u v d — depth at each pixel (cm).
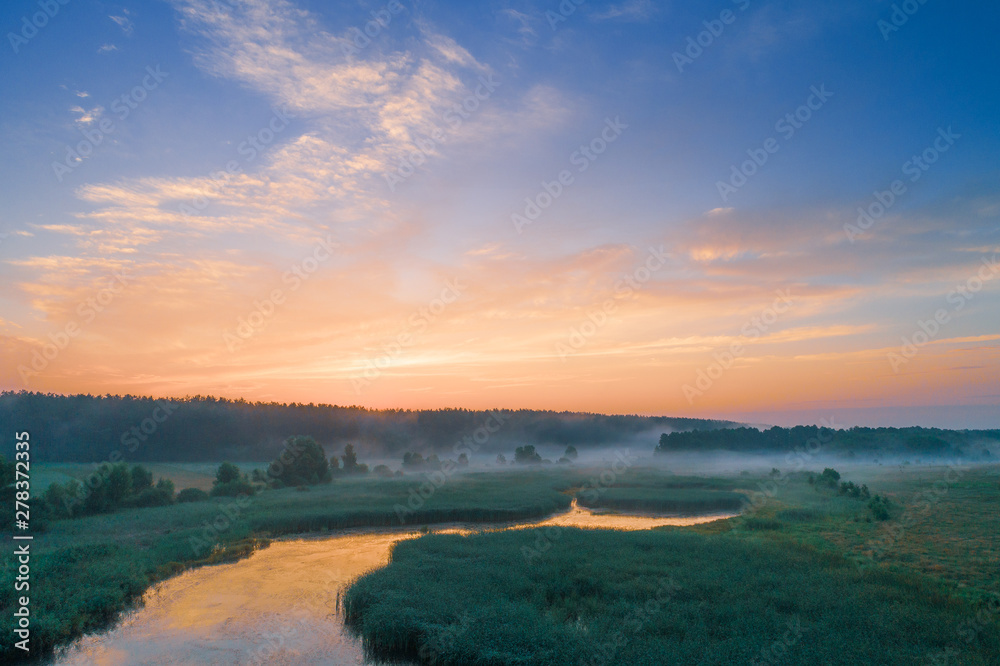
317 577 3006
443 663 1838
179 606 2519
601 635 1900
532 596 2347
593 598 2322
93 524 4138
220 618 2366
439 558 2955
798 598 2267
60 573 2683
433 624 2012
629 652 1766
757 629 1958
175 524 4256
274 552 3669
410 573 2636
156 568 3027
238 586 2828
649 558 2956
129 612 2438
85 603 2323
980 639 1855
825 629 1933
